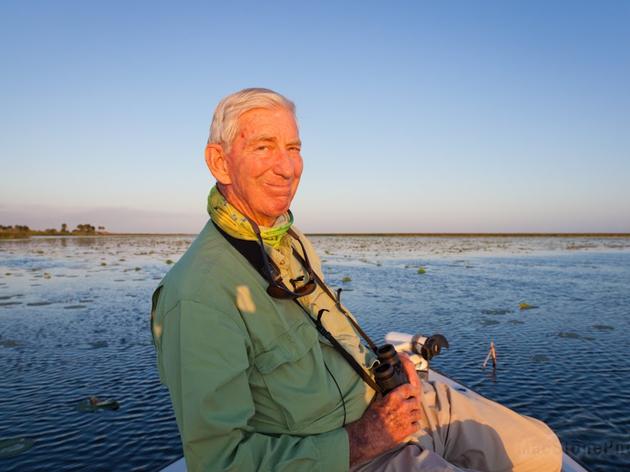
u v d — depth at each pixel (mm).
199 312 1522
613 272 23359
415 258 34344
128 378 8102
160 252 45438
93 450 5754
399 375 1863
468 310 13422
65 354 9414
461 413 2170
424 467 1700
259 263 1726
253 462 1470
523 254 39312
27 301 15414
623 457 5387
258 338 1632
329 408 1697
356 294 16250
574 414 6566
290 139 1796
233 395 1503
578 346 9766
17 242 72375
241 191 1781
